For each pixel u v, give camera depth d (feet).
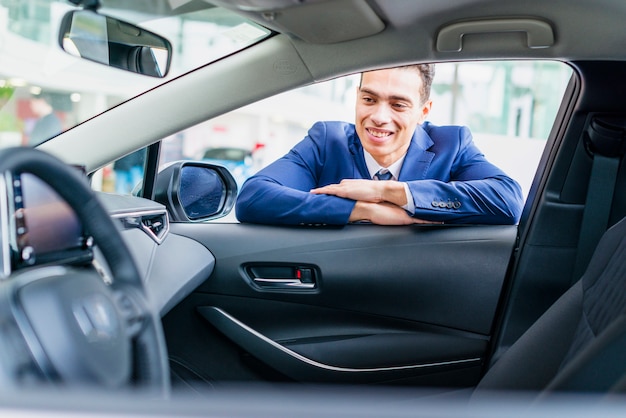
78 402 1.72
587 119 6.53
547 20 5.79
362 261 7.02
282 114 10.14
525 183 8.66
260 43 6.31
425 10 5.74
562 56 6.16
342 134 8.07
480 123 10.14
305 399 1.81
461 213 7.11
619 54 6.01
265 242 7.09
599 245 4.77
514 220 7.18
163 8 6.88
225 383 7.16
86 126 6.39
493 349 6.93
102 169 6.72
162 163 7.64
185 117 6.40
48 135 6.50
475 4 5.69
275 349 6.98
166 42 6.42
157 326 3.05
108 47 6.17
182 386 7.18
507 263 6.95
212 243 7.14
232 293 7.12
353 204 7.09
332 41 6.10
